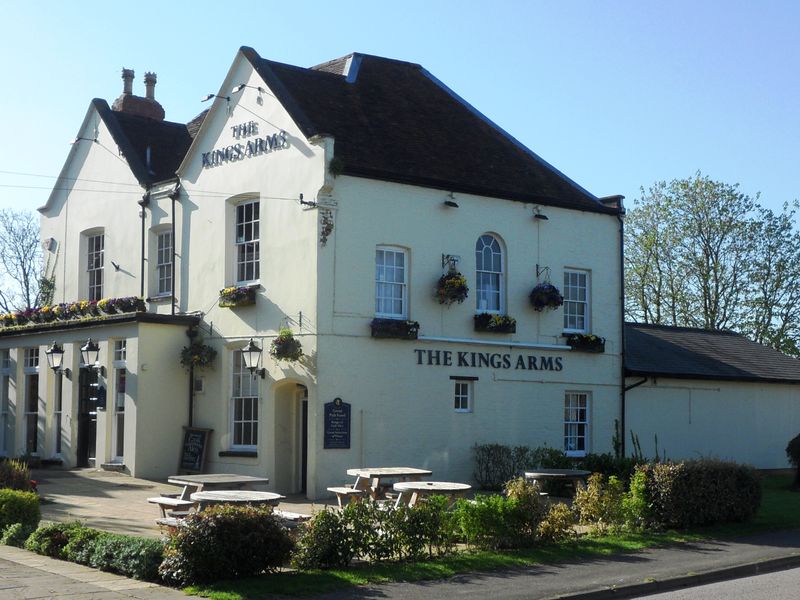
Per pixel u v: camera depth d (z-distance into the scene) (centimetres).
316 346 2106
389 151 2322
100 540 1249
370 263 2206
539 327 2508
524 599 1122
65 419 2538
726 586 1279
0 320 2850
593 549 1460
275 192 2247
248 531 1187
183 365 2380
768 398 3080
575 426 2581
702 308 4462
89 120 2875
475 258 2406
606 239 2686
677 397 2816
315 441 2083
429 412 2275
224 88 2417
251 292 2264
